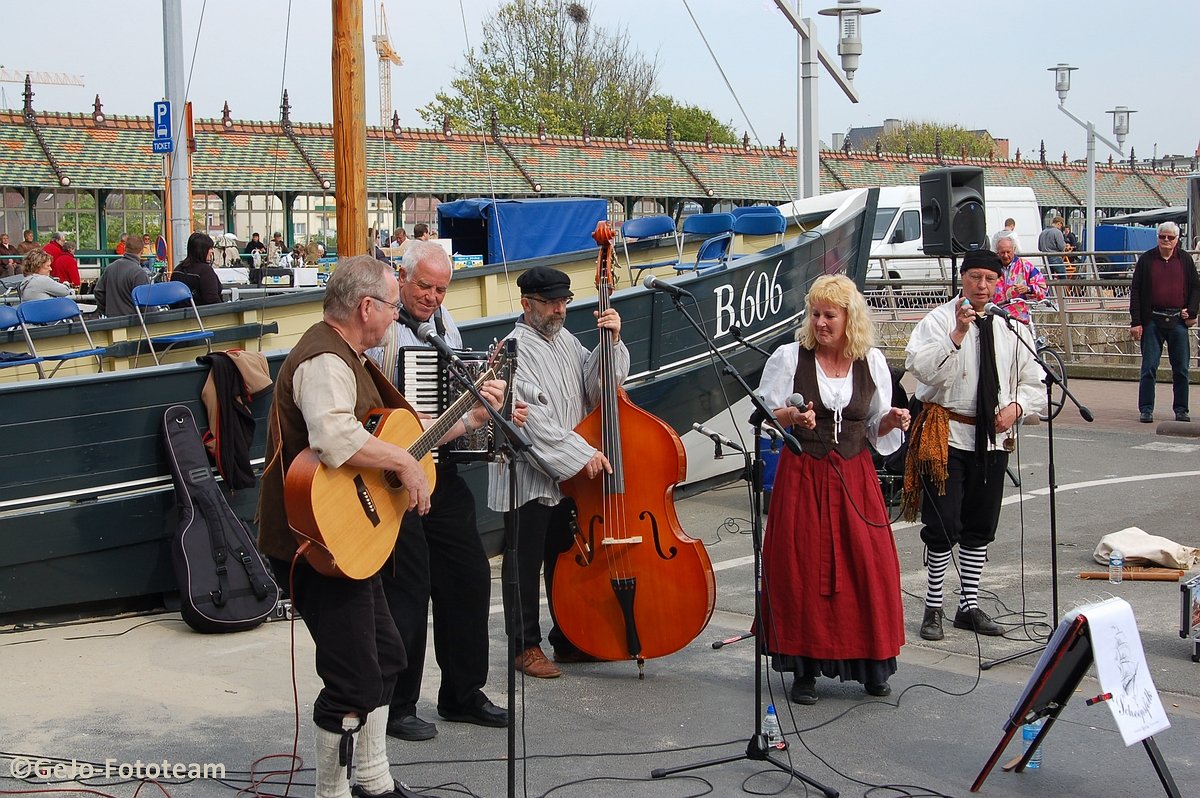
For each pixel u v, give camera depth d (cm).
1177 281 1258
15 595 652
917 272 2206
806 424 497
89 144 2669
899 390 775
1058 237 2370
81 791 438
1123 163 4981
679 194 3325
